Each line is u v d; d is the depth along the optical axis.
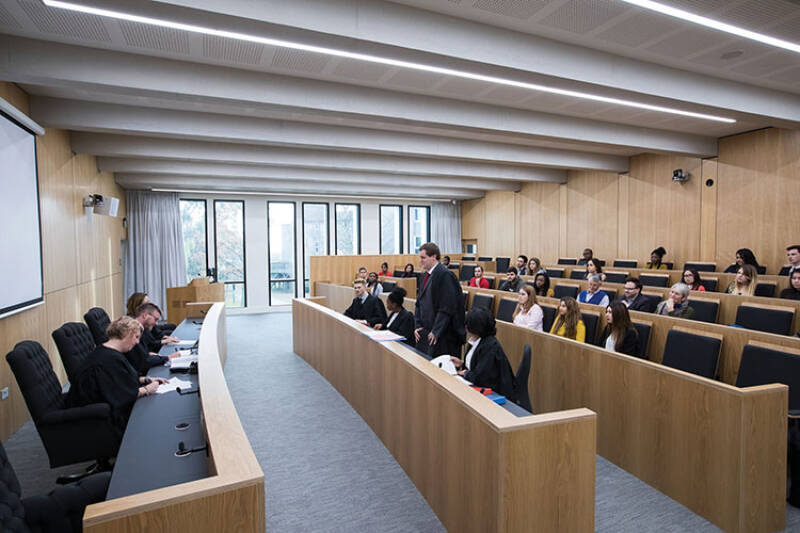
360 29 3.08
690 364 3.38
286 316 10.63
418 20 3.22
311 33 3.02
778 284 5.55
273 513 2.50
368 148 6.41
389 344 3.31
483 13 3.22
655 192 8.42
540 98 4.92
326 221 12.41
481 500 1.93
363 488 2.76
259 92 4.23
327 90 4.52
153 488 1.70
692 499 2.45
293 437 3.52
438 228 13.73
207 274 10.96
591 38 3.58
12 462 3.23
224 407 2.02
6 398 3.62
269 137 5.76
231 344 7.29
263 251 11.63
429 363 2.77
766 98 4.91
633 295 4.92
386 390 3.27
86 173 6.30
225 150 6.89
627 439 2.85
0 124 3.43
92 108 4.81
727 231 7.26
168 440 2.14
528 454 1.81
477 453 1.96
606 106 5.30
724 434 2.29
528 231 11.50
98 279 6.69
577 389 3.26
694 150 7.10
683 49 3.76
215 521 1.41
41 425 2.61
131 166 7.43
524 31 3.52
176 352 3.80
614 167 8.70
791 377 2.79
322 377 5.23
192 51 3.51
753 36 3.47
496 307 5.78
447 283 3.73
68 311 5.18
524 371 2.79
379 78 4.22
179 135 5.41
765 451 2.25
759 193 6.82
